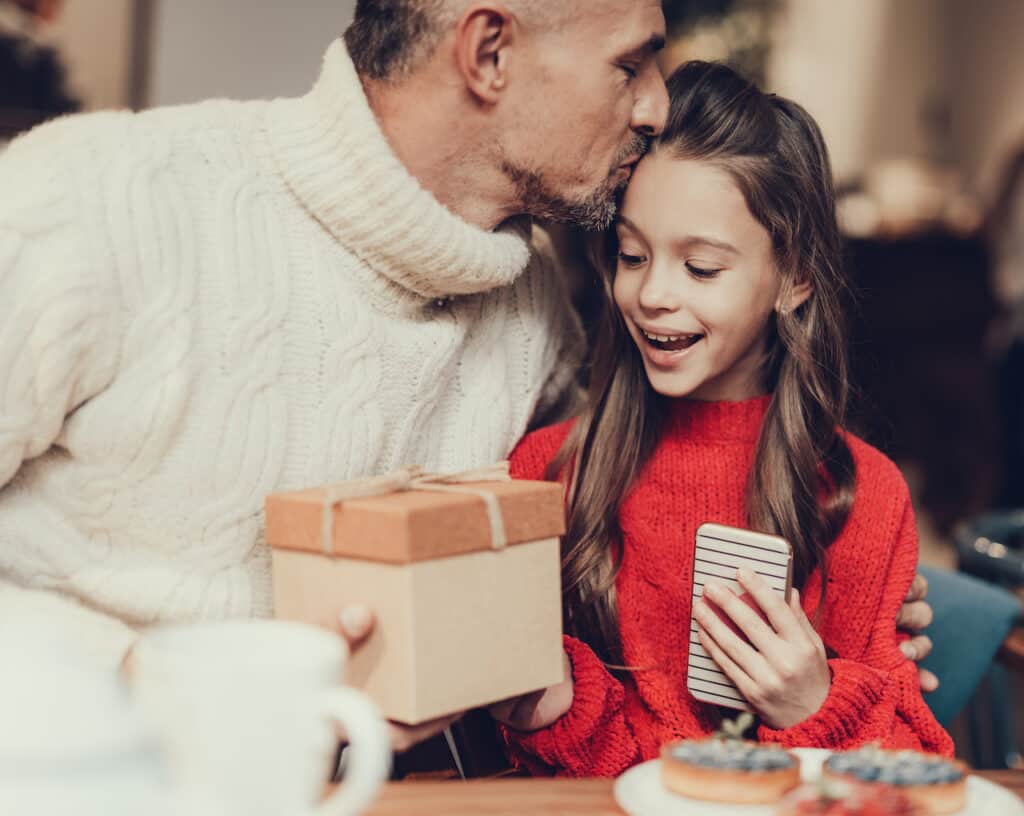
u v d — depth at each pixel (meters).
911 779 0.77
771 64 4.75
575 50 1.06
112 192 1.02
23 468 1.07
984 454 5.05
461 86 1.06
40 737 0.51
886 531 1.26
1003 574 1.80
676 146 1.17
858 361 1.46
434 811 0.77
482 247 1.11
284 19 3.54
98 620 0.99
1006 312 5.16
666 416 1.32
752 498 1.26
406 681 0.83
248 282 1.07
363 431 1.12
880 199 5.76
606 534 1.27
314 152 1.09
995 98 6.07
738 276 1.18
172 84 3.49
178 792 0.56
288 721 0.57
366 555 0.84
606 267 1.30
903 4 6.20
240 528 1.07
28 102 3.39
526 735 1.12
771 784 0.79
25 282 0.97
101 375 1.02
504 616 0.88
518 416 1.30
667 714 1.18
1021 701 2.84
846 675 1.08
